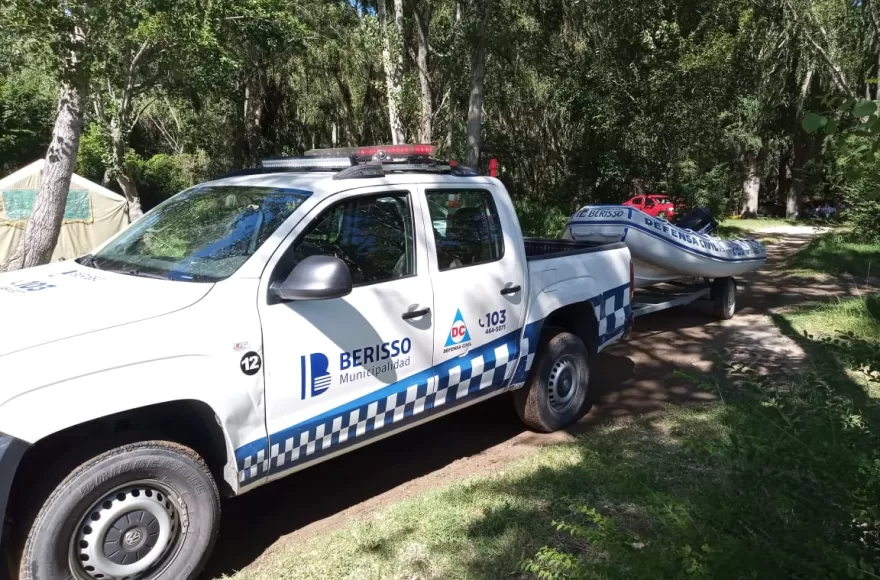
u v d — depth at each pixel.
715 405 5.34
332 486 4.28
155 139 30.38
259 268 3.26
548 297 4.87
